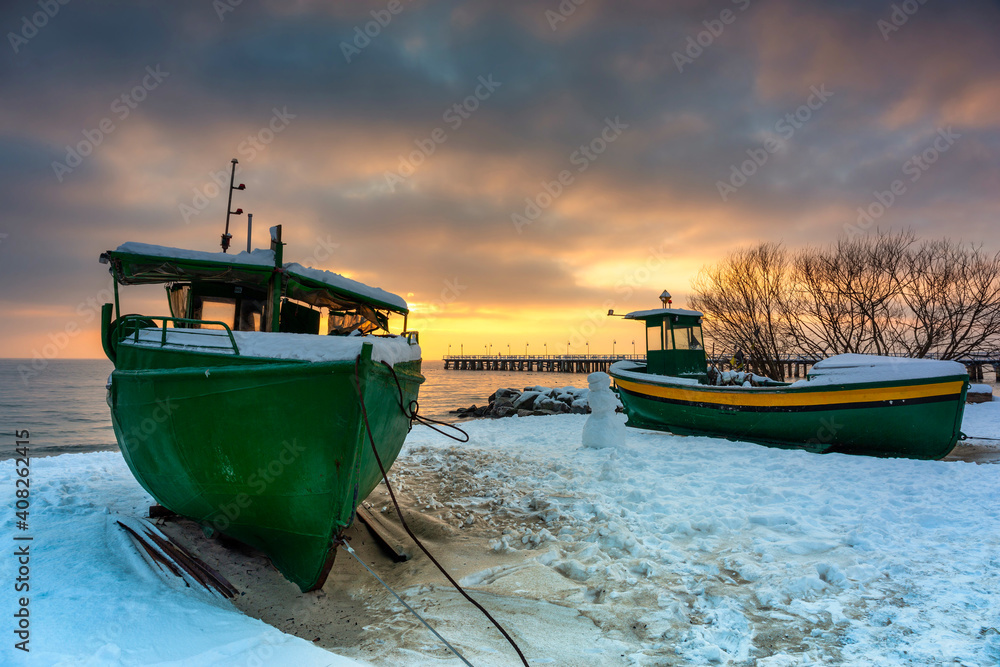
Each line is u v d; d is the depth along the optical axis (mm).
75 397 40406
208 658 2822
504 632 3129
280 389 4008
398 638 3309
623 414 16188
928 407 8328
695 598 3830
